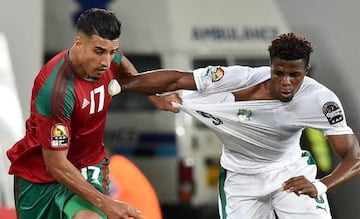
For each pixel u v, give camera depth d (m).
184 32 34.50
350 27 40.31
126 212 16.41
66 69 16.41
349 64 39.75
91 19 16.02
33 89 16.66
